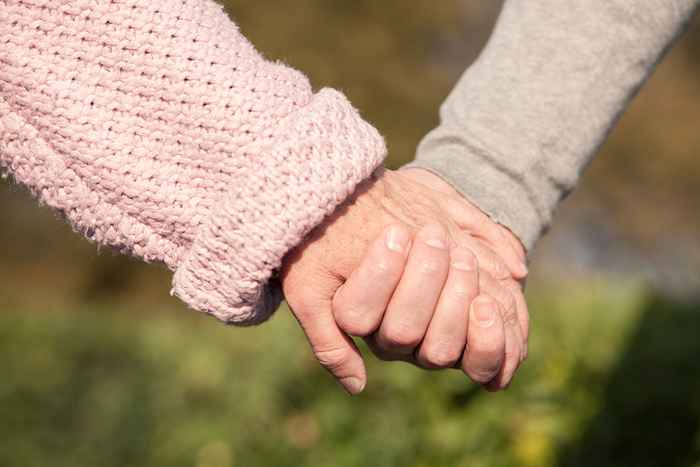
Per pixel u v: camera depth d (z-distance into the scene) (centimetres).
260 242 128
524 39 161
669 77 1689
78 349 631
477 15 1680
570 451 280
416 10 1623
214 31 136
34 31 135
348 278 132
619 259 1675
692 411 278
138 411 527
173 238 137
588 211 1645
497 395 292
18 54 134
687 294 348
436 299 130
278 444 354
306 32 1552
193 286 135
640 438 282
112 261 1580
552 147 158
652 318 312
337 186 128
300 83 138
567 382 288
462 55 1708
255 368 394
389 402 316
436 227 132
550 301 332
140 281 1580
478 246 147
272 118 132
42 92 134
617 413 282
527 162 156
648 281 366
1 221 1603
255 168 130
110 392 564
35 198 146
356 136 132
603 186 1622
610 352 293
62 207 139
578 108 158
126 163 134
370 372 320
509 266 151
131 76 134
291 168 128
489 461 287
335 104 134
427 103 1590
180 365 494
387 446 305
